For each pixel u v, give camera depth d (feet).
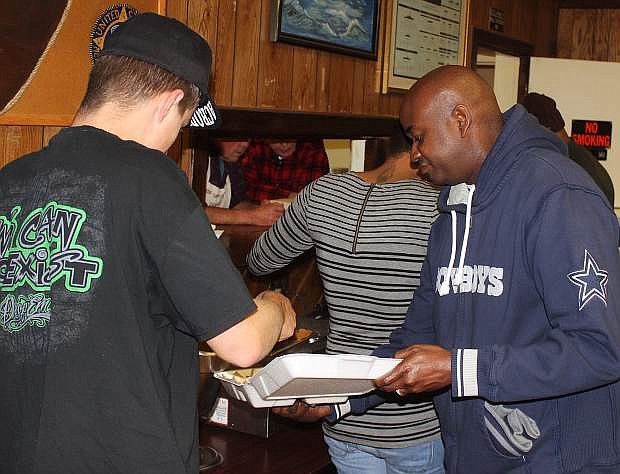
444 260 5.63
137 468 4.10
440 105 5.39
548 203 4.95
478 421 5.34
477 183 5.35
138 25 4.45
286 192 13.16
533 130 5.37
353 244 6.52
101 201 4.11
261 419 8.44
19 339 4.12
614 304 4.79
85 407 4.04
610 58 19.43
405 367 5.03
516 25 17.24
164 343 4.27
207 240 4.17
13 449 4.10
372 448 6.76
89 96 4.41
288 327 5.31
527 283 5.10
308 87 10.52
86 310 4.05
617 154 18.38
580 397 5.09
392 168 6.68
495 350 4.91
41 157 4.35
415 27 12.74
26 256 4.18
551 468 5.15
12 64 6.42
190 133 8.84
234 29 9.14
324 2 10.52
